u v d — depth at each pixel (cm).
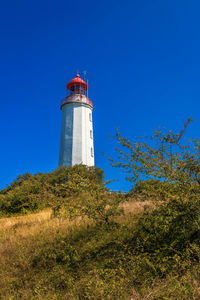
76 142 3294
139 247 457
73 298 360
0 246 684
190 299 292
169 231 433
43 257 550
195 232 425
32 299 387
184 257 384
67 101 3519
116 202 554
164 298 294
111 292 341
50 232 724
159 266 375
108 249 506
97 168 1881
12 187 2512
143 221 466
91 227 681
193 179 446
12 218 1362
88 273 432
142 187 475
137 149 488
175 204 414
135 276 378
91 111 3672
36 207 1476
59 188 583
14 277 495
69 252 524
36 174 2542
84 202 555
